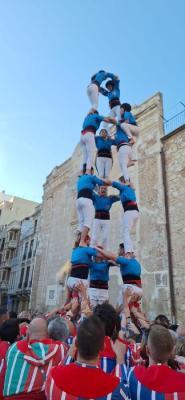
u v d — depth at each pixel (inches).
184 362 158.6
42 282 1084.5
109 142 367.9
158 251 675.4
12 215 2235.5
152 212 722.8
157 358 125.9
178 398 112.9
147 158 789.9
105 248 332.5
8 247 1831.9
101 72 384.5
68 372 108.7
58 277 996.6
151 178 758.5
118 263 302.0
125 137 366.6
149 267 681.0
